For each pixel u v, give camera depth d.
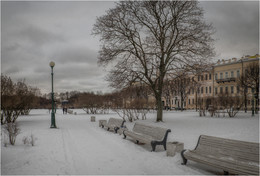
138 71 19.38
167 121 20.08
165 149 7.78
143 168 5.75
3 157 6.89
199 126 15.80
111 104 36.94
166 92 49.88
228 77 59.22
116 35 19.09
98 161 6.43
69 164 6.14
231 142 5.30
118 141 9.68
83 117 27.58
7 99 17.86
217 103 31.67
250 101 50.66
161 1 19.05
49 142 9.45
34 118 26.19
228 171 4.63
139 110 24.34
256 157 4.60
